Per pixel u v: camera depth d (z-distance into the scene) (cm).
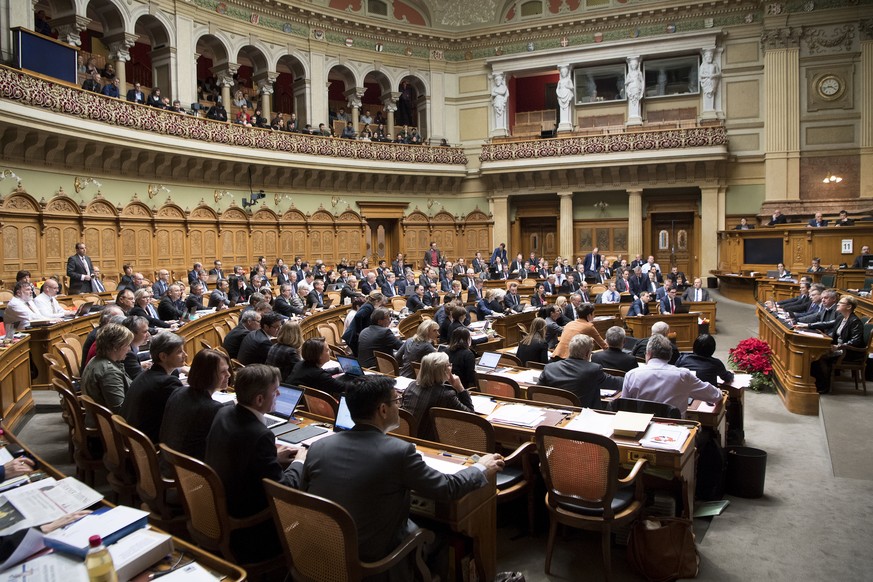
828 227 1805
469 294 1638
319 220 2327
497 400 533
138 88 1719
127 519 273
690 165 2327
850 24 2172
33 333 841
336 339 1067
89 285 1306
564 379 552
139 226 1759
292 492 280
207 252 1981
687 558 409
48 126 1373
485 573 367
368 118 2541
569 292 1814
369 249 2539
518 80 2733
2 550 260
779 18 2228
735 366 978
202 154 1861
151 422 440
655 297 1552
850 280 1625
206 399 399
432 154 2539
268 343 680
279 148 2117
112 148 1623
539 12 2520
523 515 497
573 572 418
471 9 2580
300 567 297
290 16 2250
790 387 838
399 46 2541
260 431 343
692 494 465
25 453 365
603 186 2456
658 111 2445
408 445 307
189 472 324
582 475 397
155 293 1338
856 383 863
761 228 1970
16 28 1313
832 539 470
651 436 434
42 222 1477
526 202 2642
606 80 2492
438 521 365
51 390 846
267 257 2172
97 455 501
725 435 631
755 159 2302
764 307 1187
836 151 2203
